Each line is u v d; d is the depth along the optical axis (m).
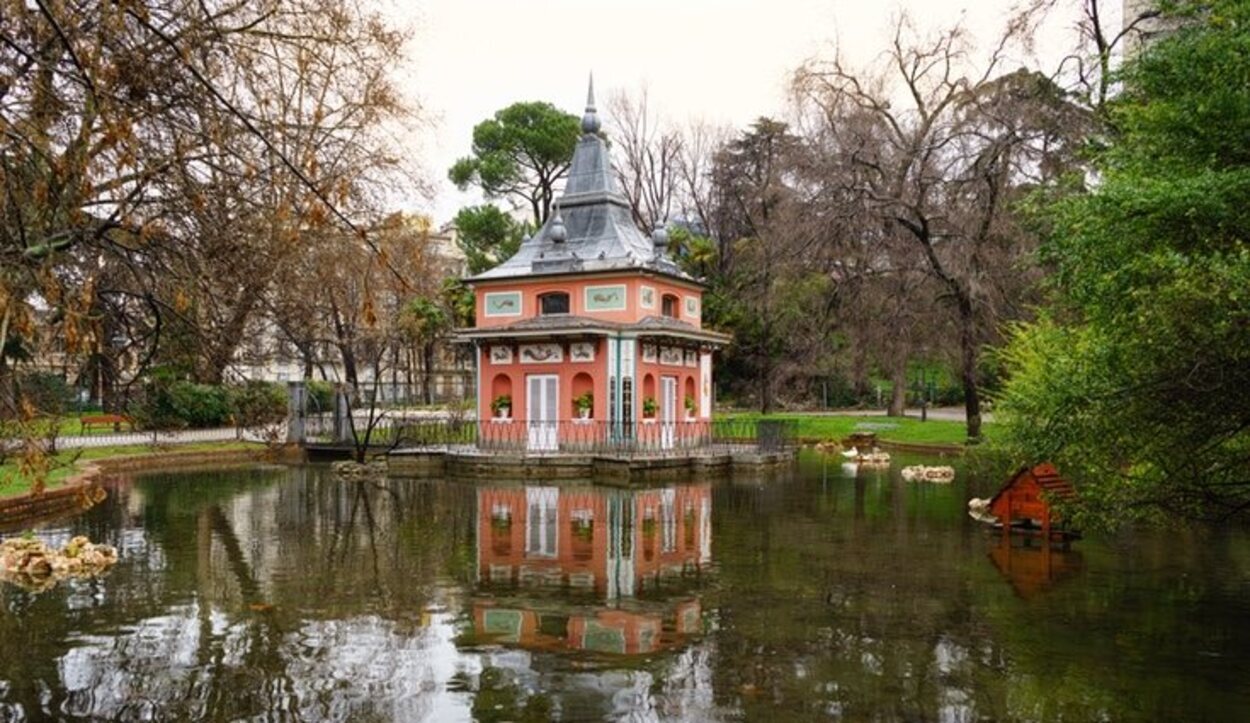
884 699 7.50
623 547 14.76
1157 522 9.94
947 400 63.12
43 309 7.22
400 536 15.92
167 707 7.31
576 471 27.45
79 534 16.14
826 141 36.53
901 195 33.06
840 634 9.46
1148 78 8.35
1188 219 7.56
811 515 18.47
